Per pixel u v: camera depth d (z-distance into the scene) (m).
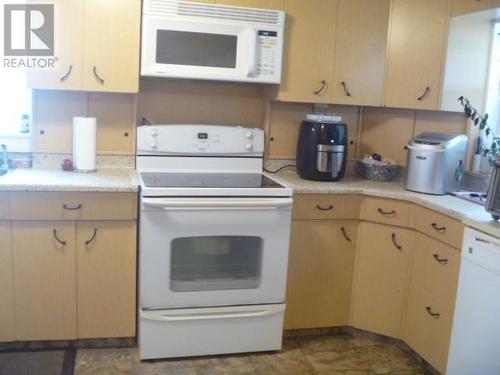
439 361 2.45
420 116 3.13
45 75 2.59
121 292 2.57
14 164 2.79
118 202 2.47
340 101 2.97
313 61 2.91
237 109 3.13
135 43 2.64
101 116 2.88
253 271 2.65
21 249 2.43
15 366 2.41
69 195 2.41
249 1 2.76
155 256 2.43
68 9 2.56
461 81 2.91
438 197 2.63
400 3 2.90
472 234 2.16
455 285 2.33
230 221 2.49
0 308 2.46
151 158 2.89
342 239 2.84
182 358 2.59
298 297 2.85
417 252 2.65
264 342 2.68
